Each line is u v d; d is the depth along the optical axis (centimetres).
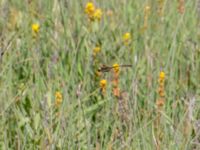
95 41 1309
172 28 1358
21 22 1389
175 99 1170
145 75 1212
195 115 1091
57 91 1162
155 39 1319
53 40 1308
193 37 1342
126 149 1024
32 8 1424
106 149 1043
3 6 1410
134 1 1463
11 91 1147
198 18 1387
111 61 1263
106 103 1119
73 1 1430
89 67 1235
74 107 1105
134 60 1210
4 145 1046
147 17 1393
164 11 1417
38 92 1142
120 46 1310
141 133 1043
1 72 1168
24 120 1094
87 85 1191
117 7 1441
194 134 1080
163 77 1143
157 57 1253
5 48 1241
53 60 1229
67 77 1196
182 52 1282
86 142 1062
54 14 1376
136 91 1121
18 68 1237
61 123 1052
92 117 1134
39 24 1370
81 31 1325
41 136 1057
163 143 1041
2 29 1361
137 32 1352
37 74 1181
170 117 1123
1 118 1098
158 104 1127
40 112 1108
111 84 1162
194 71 1241
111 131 1088
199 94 1193
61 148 1034
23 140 1064
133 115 1074
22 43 1284
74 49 1263
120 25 1366
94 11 1380
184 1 1434
